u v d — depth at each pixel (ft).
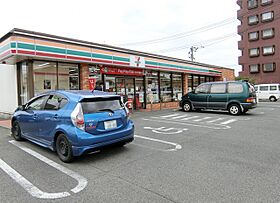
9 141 22.68
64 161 16.03
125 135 17.56
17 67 37.60
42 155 17.79
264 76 117.08
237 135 23.62
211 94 43.47
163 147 19.39
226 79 84.23
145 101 53.36
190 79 69.41
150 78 55.01
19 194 11.39
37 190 11.78
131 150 18.58
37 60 35.09
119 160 16.17
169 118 37.45
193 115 41.11
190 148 18.95
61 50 34.19
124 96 46.91
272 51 114.21
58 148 16.65
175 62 57.72
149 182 12.42
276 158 16.05
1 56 33.04
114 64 42.11
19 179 13.23
